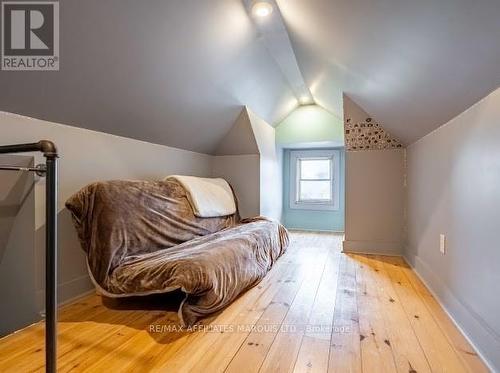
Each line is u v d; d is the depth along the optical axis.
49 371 0.90
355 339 1.37
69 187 1.82
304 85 3.35
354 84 2.40
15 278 1.66
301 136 4.23
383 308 1.71
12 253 1.66
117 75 1.70
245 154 3.56
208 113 2.78
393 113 2.33
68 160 1.81
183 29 1.70
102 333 1.41
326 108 3.99
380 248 3.08
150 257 1.83
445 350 1.28
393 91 1.92
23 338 1.38
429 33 1.13
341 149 4.71
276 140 4.32
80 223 1.72
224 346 1.30
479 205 1.31
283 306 1.74
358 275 2.34
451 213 1.66
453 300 1.59
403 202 3.00
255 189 3.54
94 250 1.72
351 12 1.36
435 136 1.97
